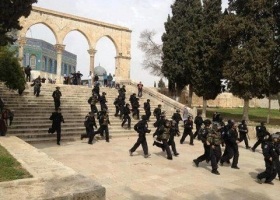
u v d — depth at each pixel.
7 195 6.33
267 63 25.02
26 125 18.20
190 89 35.94
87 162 12.80
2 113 15.39
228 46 28.00
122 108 23.33
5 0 13.14
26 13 14.35
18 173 7.79
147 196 8.98
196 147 17.47
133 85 35.03
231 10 27.69
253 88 25.89
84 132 19.31
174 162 13.41
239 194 9.52
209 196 9.19
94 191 6.85
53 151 14.85
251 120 31.66
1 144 12.02
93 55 39.19
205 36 30.12
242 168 12.97
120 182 10.26
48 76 55.56
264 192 9.82
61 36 36.50
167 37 36.28
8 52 18.80
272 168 10.72
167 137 14.08
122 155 14.42
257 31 25.39
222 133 13.26
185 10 36.06
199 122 19.36
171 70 35.72
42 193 6.50
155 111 22.27
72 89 28.69
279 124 27.44
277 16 26.44
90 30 38.91
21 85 19.39
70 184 7.18
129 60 42.59
